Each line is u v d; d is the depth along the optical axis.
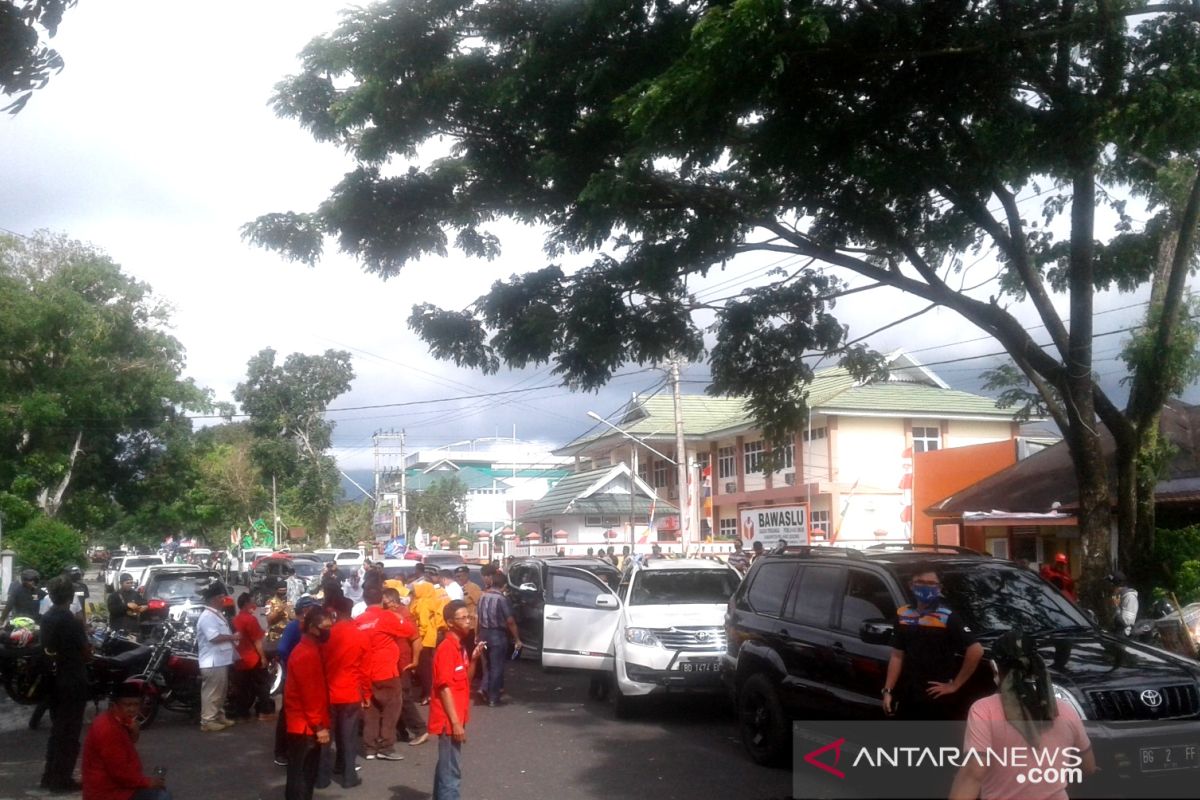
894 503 25.94
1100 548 13.12
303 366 59.66
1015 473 21.17
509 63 13.65
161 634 14.91
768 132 11.82
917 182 11.95
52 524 35.22
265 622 15.64
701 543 29.39
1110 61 11.82
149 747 11.96
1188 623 12.99
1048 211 14.37
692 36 10.41
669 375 30.61
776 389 16.95
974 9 11.98
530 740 11.86
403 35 13.41
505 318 15.25
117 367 40.62
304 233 14.61
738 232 13.91
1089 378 13.23
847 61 11.44
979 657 7.41
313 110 14.28
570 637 15.07
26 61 8.78
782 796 8.98
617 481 42.66
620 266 14.93
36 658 13.14
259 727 13.30
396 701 11.23
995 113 11.95
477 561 34.38
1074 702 7.14
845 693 8.95
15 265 39.03
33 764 11.14
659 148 11.29
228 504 59.12
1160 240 14.40
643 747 11.30
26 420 37.00
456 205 14.56
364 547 50.62
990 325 13.70
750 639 10.48
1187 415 19.48
